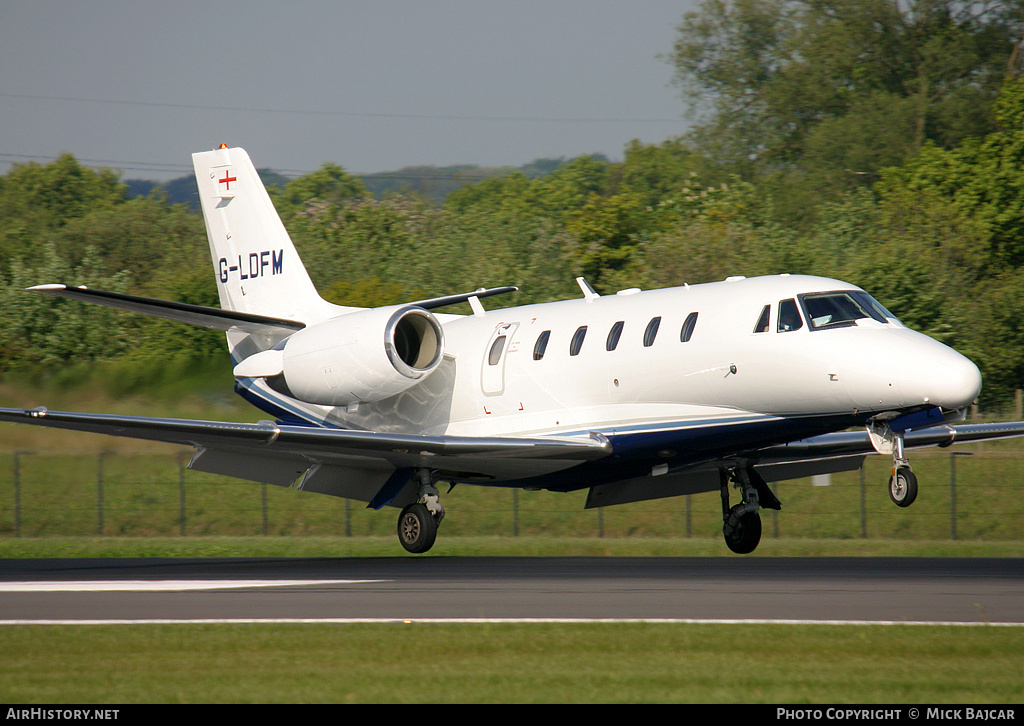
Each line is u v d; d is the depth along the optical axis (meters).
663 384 57.41
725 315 56.28
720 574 51.59
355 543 84.88
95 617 39.16
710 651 31.45
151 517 101.81
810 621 35.91
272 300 74.38
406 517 64.12
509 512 100.44
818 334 53.47
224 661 30.91
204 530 100.31
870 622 35.53
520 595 43.25
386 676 28.70
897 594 42.44
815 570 53.59
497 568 56.28
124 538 94.12
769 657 30.67
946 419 52.59
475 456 59.94
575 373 60.75
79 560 69.62
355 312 70.88
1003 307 136.62
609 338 60.19
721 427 56.44
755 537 63.78
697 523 96.25
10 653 32.25
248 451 59.94
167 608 41.12
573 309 63.56
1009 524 93.38
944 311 134.38
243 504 104.44
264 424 57.38
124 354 140.38
